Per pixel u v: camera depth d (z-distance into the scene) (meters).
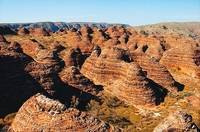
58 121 24.83
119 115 46.84
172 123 25.75
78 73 53.06
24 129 25.45
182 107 47.62
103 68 59.75
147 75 58.50
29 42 79.00
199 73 64.69
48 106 25.34
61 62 60.16
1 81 43.09
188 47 70.12
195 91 56.50
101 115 46.06
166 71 58.09
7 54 47.25
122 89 52.28
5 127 35.16
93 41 101.00
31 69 47.09
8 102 42.09
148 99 50.19
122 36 104.50
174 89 56.53
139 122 44.41
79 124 24.89
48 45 94.44
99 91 53.94
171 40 99.19
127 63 57.22
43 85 46.56
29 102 26.66
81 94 50.78
